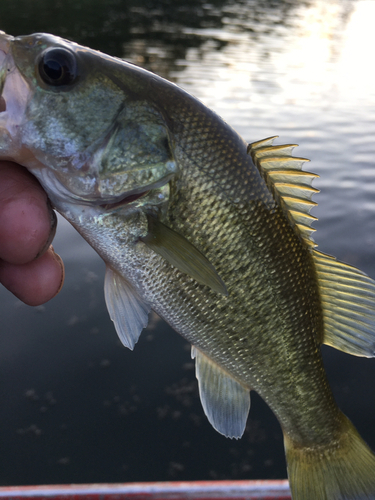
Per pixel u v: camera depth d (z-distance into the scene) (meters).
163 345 0.30
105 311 0.31
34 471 0.22
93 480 0.22
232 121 0.72
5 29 1.32
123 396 0.26
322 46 1.64
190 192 0.12
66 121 0.10
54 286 0.11
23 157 0.10
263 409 0.27
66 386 0.26
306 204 0.13
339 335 0.14
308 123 0.73
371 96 0.96
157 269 0.12
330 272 0.14
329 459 0.15
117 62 0.11
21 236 0.10
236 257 0.12
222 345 0.13
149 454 0.24
